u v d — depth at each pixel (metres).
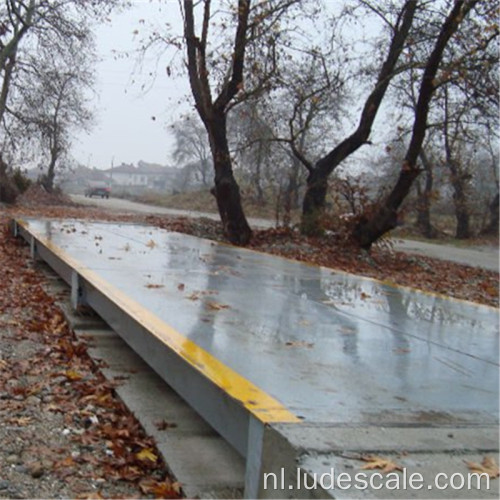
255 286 5.50
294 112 16.62
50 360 4.82
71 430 3.58
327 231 16.33
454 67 13.30
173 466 3.12
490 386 3.01
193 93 14.50
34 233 9.01
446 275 14.08
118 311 4.26
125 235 9.46
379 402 2.65
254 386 2.69
